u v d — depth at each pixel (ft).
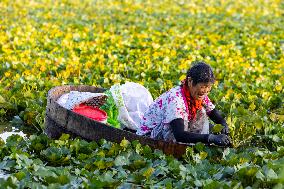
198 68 26.94
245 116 32.68
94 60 46.93
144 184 23.95
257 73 45.93
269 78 44.57
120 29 64.23
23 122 33.68
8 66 42.91
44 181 23.86
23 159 25.79
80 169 25.71
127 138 27.45
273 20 77.87
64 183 23.49
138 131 29.19
